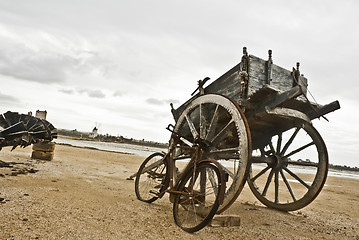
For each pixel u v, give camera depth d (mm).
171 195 4703
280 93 4734
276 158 6207
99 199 4926
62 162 11039
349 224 5367
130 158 21703
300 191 11023
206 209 4141
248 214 5312
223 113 5137
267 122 5898
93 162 13383
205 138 4977
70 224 3223
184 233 3492
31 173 6812
